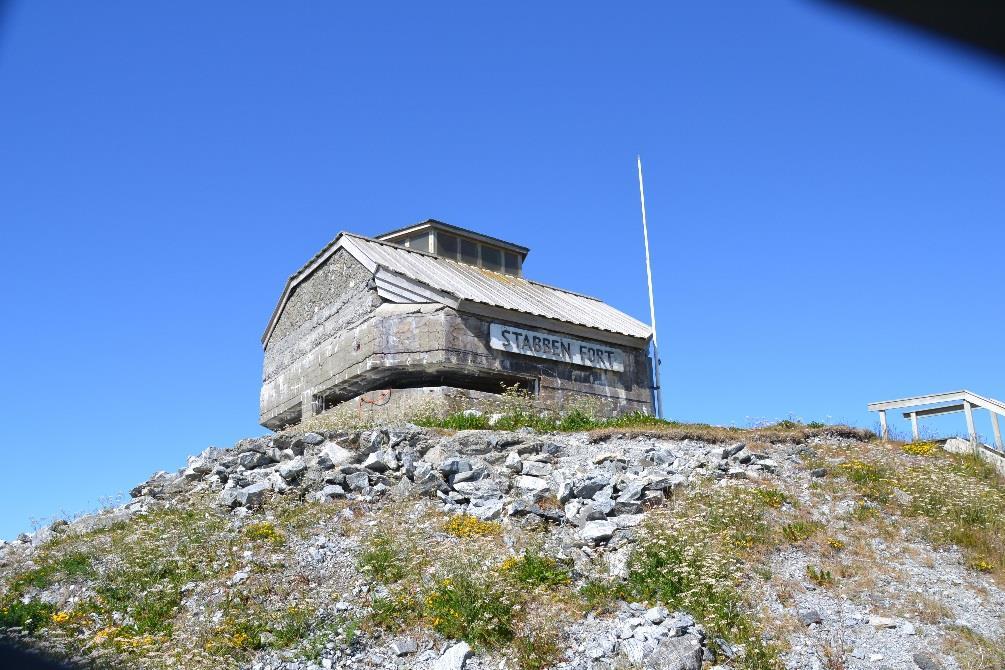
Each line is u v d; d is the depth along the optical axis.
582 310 22.92
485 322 19.09
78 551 11.09
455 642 8.70
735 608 9.48
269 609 9.39
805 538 11.50
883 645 9.14
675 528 10.95
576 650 8.71
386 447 14.03
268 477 13.16
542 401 19.52
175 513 12.32
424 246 23.50
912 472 14.44
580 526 11.52
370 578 9.97
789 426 16.89
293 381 22.28
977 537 11.96
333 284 21.36
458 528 11.33
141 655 8.35
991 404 16.72
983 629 9.60
